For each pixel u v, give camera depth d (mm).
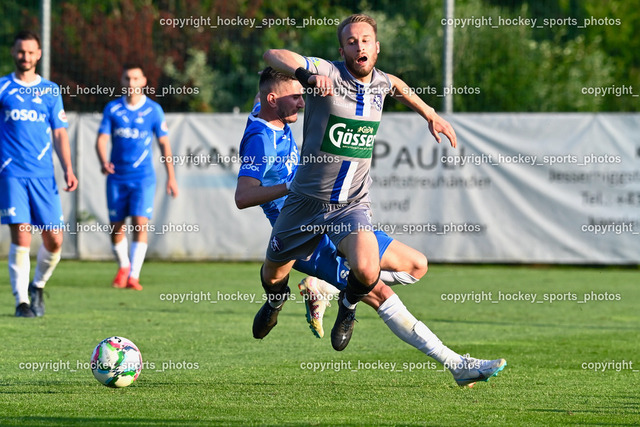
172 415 14758
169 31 63156
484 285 39750
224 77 64250
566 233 46250
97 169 47438
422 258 19812
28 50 27656
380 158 46062
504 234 46219
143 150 36719
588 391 17734
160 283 39125
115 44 59531
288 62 16781
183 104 62938
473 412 15336
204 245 47312
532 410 15609
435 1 65812
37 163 27828
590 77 60656
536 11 72875
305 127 17562
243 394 16844
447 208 46219
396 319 17500
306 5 65438
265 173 19422
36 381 18109
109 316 28797
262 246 47344
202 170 47062
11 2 64938
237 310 31062
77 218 47594
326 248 19469
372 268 16859
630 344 24594
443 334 26359
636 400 16812
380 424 14188
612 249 46188
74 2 63031
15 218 27812
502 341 25000
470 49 55406
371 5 64875
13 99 27656
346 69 17234
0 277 40656
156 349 22734
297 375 19219
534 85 55875
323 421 14367
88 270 43750
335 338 18375
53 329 25750
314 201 17750
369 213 17953
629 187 46031
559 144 46000
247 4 65125
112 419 14367
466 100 54875
